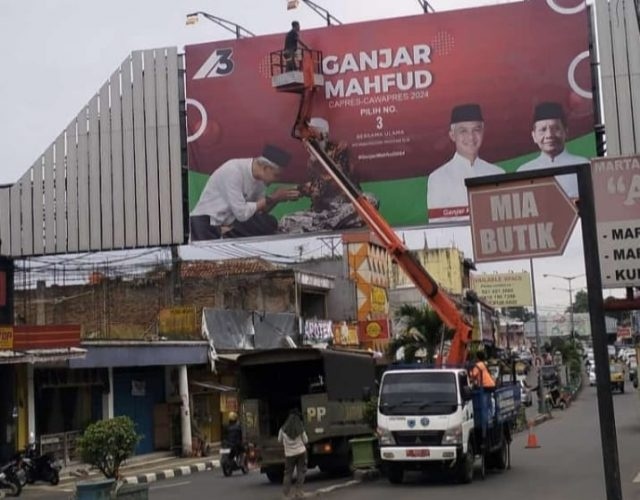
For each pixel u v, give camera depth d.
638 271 9.12
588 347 131.00
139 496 12.73
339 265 50.97
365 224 25.50
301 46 25.92
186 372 32.41
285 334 39.41
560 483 18.97
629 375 86.44
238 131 26.52
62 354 25.38
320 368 22.67
